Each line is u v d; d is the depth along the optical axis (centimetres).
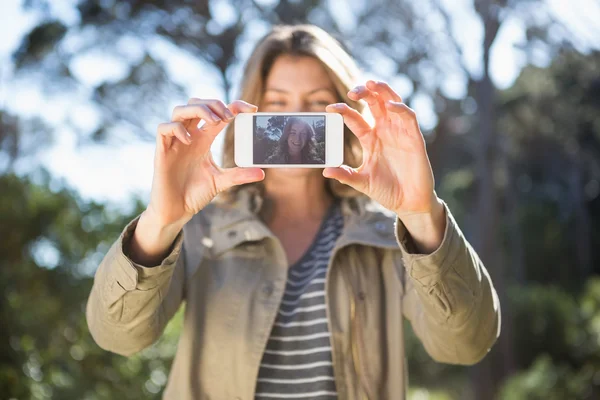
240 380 192
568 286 2306
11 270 533
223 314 198
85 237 577
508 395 1164
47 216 573
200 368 197
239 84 222
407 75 1002
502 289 1169
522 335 1468
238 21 1019
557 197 2445
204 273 204
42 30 1058
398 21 995
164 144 166
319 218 217
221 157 230
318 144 181
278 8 992
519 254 2189
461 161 2006
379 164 169
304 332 197
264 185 217
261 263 204
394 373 199
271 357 195
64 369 504
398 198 170
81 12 1058
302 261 208
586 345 1209
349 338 195
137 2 1040
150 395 529
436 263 172
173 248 176
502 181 1959
